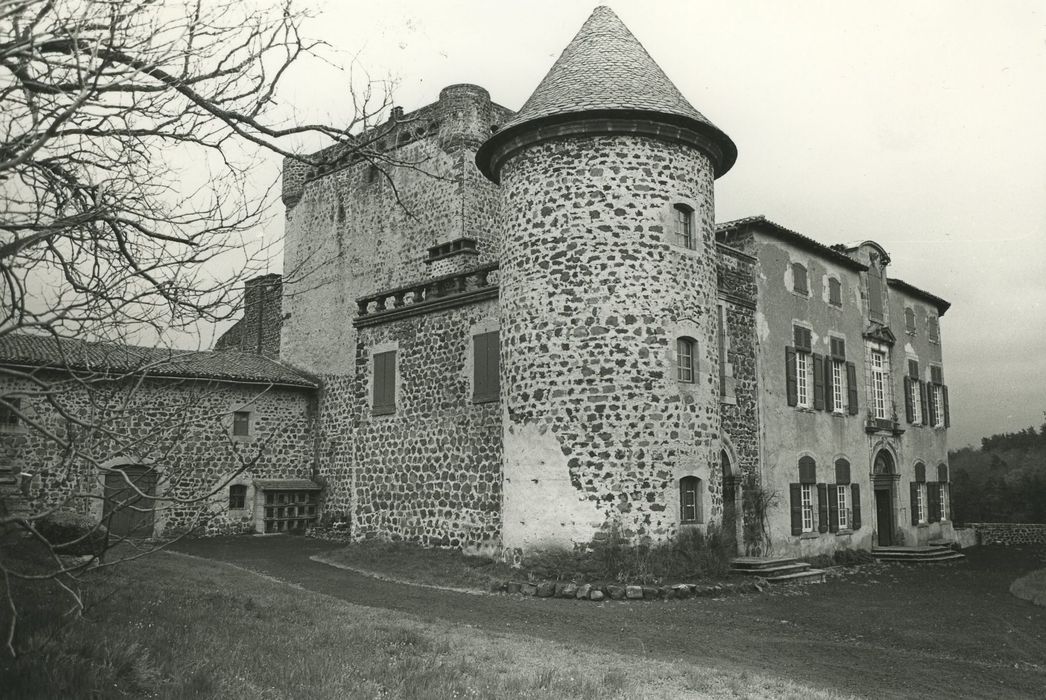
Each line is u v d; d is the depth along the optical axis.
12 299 4.91
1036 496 44.94
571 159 16.56
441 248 24.08
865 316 28.00
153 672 6.38
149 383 18.36
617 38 18.03
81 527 12.99
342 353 28.69
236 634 8.32
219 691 6.13
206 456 25.80
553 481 15.76
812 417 24.23
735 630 12.16
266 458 27.48
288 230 32.31
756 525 20.98
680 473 15.92
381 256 28.22
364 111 7.81
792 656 10.62
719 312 20.77
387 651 8.25
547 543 15.61
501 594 14.81
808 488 23.81
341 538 26.02
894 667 10.31
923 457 31.03
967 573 23.33
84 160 6.48
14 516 5.09
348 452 27.62
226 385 26.66
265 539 25.45
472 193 26.20
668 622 12.51
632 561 15.16
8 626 6.65
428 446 19.84
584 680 7.60
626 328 15.94
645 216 16.41
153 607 9.16
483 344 18.81
